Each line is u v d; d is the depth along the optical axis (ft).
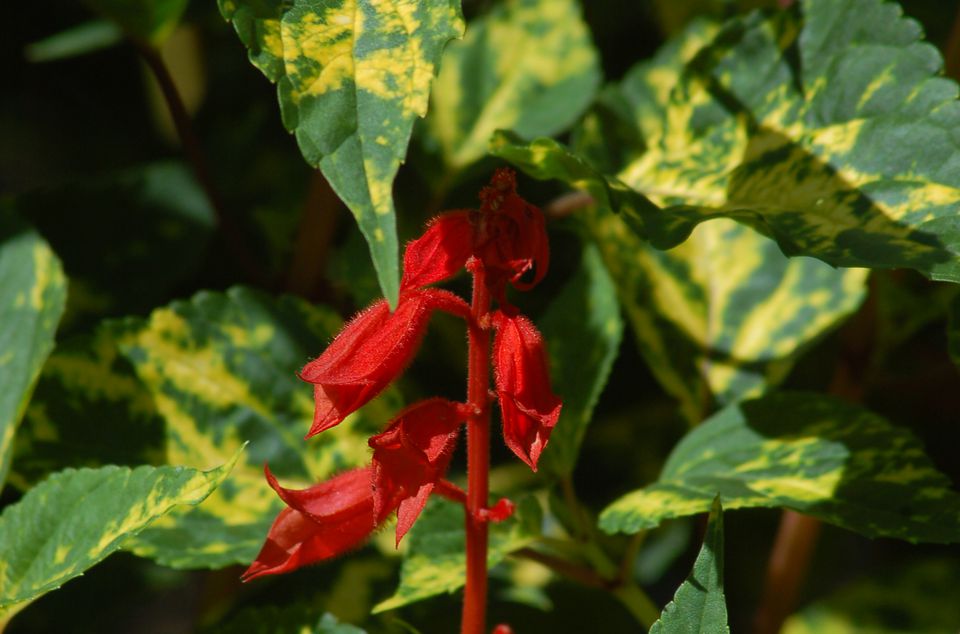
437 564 1.20
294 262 1.40
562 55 1.42
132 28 1.33
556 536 1.46
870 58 1.15
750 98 1.20
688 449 1.24
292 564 1.08
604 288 1.28
